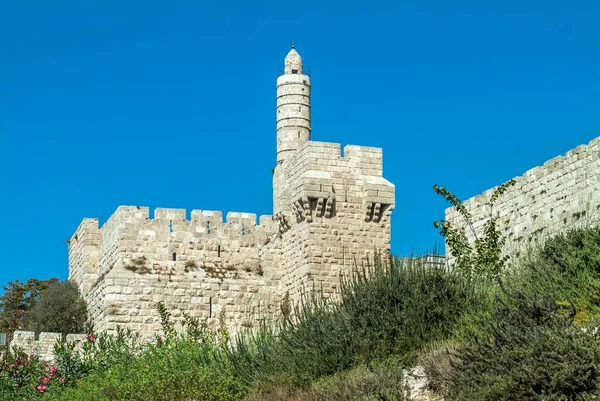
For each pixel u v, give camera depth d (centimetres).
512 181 3809
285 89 8544
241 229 5547
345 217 5088
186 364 3441
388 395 2614
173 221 5456
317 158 5128
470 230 4103
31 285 8331
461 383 2444
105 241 5706
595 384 2242
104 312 5269
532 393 2272
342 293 3312
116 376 3578
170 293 5319
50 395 3794
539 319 2502
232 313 5366
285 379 3072
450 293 3114
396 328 3031
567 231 3256
